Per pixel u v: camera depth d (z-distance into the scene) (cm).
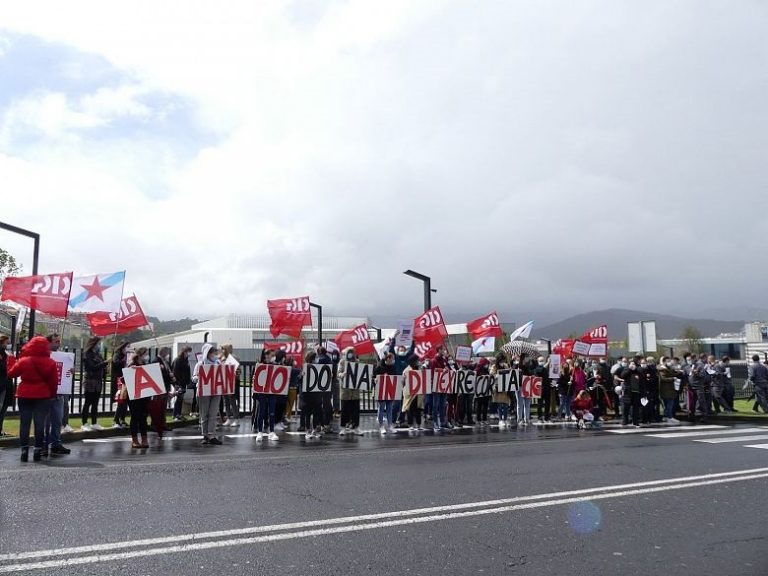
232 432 1396
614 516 645
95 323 1574
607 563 499
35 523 581
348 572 468
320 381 1298
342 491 741
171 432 1393
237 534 557
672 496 740
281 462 950
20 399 931
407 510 652
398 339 1855
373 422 1714
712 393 1981
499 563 494
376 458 1007
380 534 566
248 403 2078
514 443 1240
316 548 523
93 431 1262
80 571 461
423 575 465
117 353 1439
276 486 764
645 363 1823
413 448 1145
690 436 1404
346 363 1428
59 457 982
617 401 1938
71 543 525
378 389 1436
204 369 1178
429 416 1664
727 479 847
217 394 1188
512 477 848
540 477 851
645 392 1747
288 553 509
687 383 1978
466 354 1866
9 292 1288
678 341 9712
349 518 616
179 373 1584
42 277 1299
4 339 1150
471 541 550
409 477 838
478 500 704
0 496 687
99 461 938
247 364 1831
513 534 574
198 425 1565
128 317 1586
